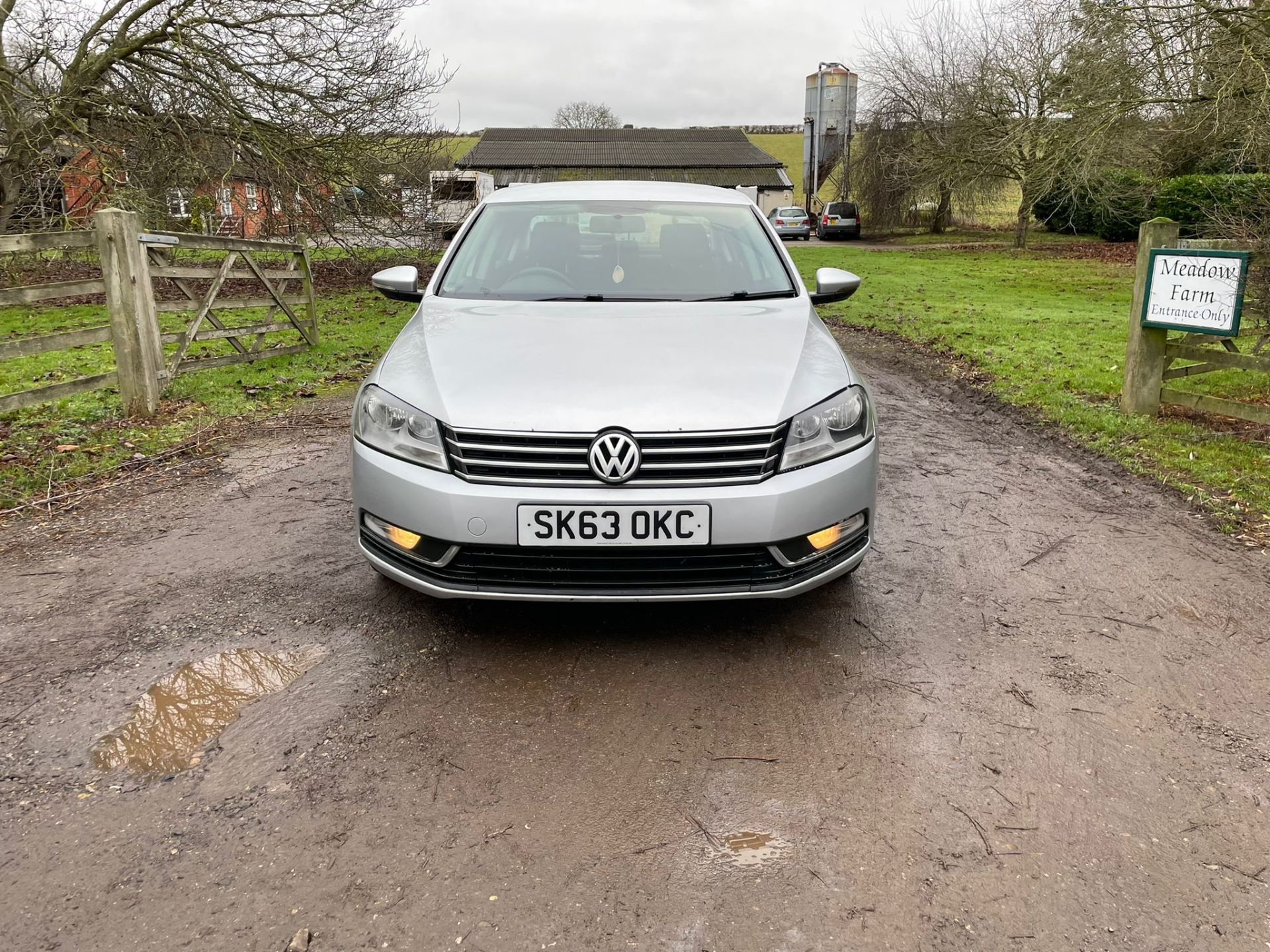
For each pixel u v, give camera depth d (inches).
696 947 67.1
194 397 255.6
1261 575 139.6
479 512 101.9
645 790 86.0
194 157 567.8
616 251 154.6
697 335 123.1
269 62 565.0
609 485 101.7
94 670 107.4
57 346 209.3
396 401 110.9
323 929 68.4
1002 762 91.0
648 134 2780.5
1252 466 192.1
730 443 103.6
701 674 108.3
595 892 72.5
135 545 148.6
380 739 93.8
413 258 799.1
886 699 102.7
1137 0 524.7
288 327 413.4
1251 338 330.3
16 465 185.6
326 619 121.4
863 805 84.0
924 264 935.0
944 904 71.6
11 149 538.0
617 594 103.9
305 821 81.0
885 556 147.0
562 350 117.3
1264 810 83.6
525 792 85.5
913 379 316.8
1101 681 107.4
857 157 1574.8
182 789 85.4
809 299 146.4
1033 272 840.9
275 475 189.9
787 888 73.2
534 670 108.7
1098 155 647.1
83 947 66.3
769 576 106.0
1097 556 147.3
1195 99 551.8
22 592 130.0
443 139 668.1
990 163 1125.7
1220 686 106.4
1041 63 850.8
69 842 77.7
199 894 71.9
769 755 91.9
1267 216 241.4
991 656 113.3
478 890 72.7
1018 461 206.2
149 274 240.8
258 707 99.7
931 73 1254.3
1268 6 475.5
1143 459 200.4
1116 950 66.9
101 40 558.6
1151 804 84.4
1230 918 70.1
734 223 165.5
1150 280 227.0
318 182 625.6
